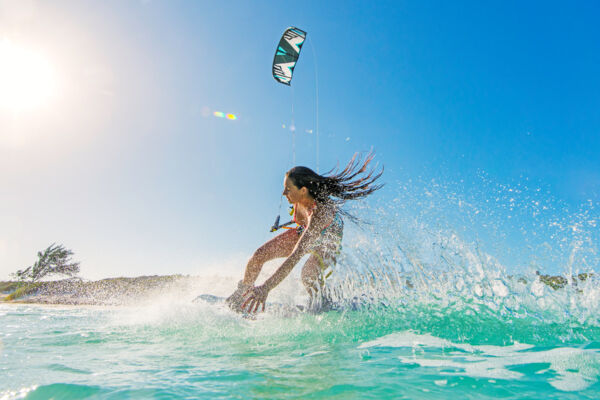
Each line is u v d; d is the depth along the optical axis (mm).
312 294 2834
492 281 2523
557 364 1474
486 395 1139
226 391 1180
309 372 1409
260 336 2180
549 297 2330
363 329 2236
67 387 1208
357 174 3367
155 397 1118
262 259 3184
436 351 1741
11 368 1466
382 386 1227
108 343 2031
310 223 2914
